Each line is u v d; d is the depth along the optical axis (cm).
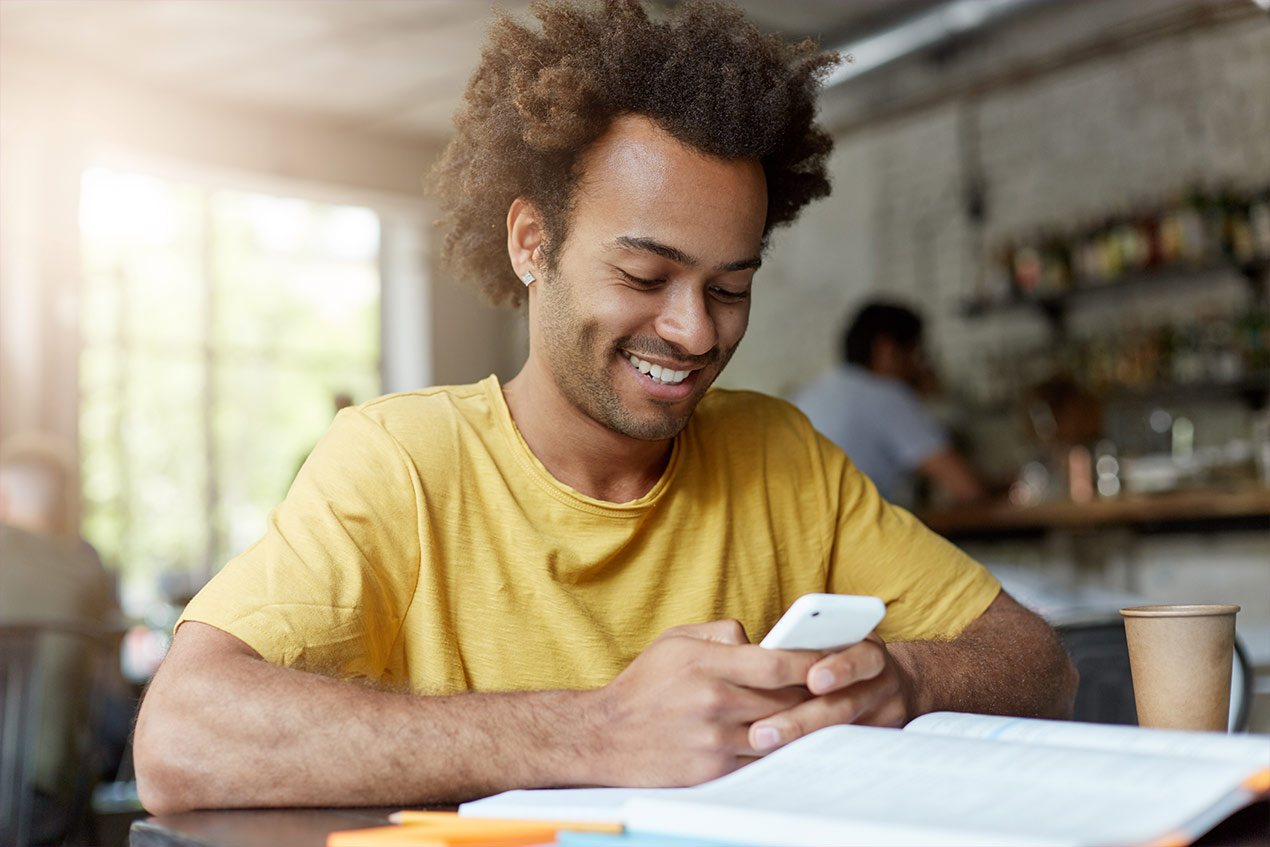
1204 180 477
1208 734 68
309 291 814
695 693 77
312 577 99
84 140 597
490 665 111
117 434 754
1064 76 524
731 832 59
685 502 120
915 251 584
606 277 103
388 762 79
